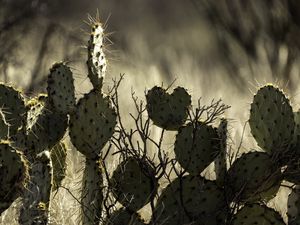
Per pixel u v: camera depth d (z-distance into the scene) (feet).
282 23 81.56
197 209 31.83
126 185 32.32
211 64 82.64
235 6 84.38
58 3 86.17
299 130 32.53
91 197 32.01
